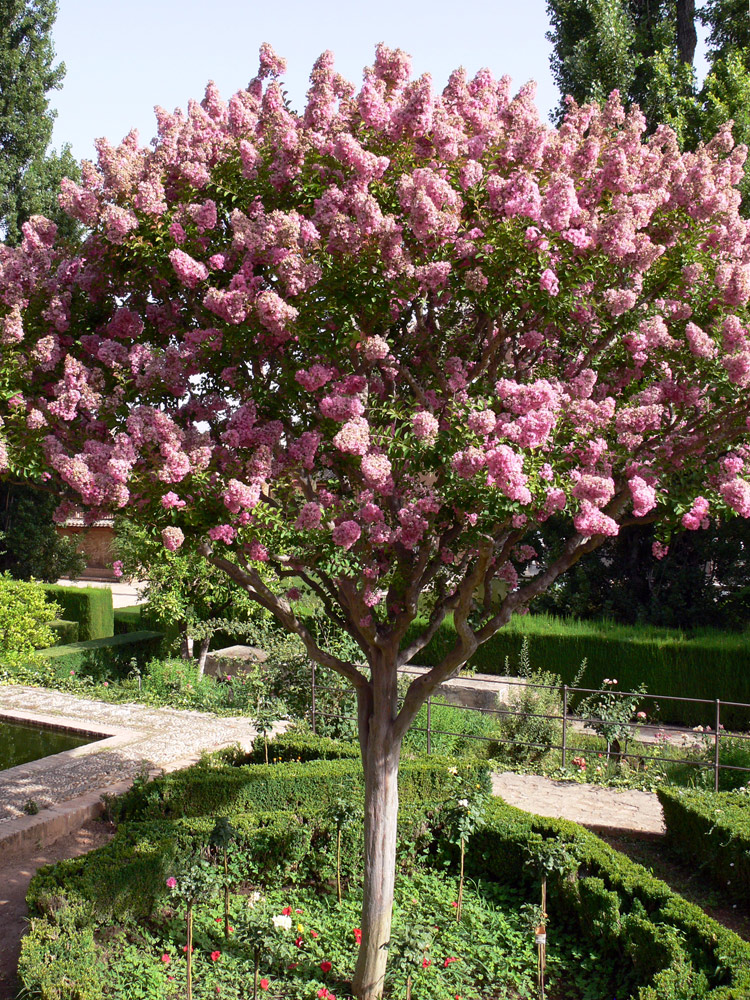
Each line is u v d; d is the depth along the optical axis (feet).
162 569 41.19
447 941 17.98
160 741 32.81
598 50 53.47
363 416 14.99
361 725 17.42
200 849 20.44
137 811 25.05
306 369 14.28
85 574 104.17
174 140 16.24
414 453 13.17
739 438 15.57
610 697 36.96
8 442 14.42
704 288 14.44
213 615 47.16
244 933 16.14
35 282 15.46
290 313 13.15
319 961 17.44
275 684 35.40
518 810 22.48
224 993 16.33
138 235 14.80
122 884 18.16
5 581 47.09
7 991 16.31
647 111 52.47
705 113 49.88
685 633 45.73
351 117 14.66
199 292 15.60
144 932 18.29
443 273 13.28
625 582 53.88
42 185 70.74
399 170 14.17
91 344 15.72
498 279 13.67
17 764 31.63
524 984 16.97
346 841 21.50
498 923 19.06
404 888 20.52
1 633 44.91
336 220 13.29
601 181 14.96
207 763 26.37
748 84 49.78
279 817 21.71
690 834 22.62
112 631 63.67
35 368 15.31
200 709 39.06
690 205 14.83
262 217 14.37
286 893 20.42
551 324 15.94
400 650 17.28
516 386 12.78
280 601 17.19
